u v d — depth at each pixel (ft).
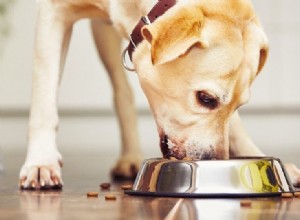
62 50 8.20
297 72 20.70
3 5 20.45
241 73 6.81
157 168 6.84
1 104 20.80
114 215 5.57
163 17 6.61
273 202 6.30
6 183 8.40
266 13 20.67
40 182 7.61
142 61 6.97
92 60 20.85
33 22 20.62
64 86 20.85
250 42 6.84
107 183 7.82
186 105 6.88
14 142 19.80
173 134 7.00
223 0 6.81
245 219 5.33
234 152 8.12
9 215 5.67
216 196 6.56
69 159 13.58
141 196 6.79
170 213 5.65
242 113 20.76
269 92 20.72
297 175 7.63
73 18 8.09
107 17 8.06
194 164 6.63
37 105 7.91
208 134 6.89
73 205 6.23
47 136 7.86
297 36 20.63
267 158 6.90
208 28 6.68
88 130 20.63
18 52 20.74
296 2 20.62
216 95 6.77
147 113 20.48
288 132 20.59
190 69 6.79
